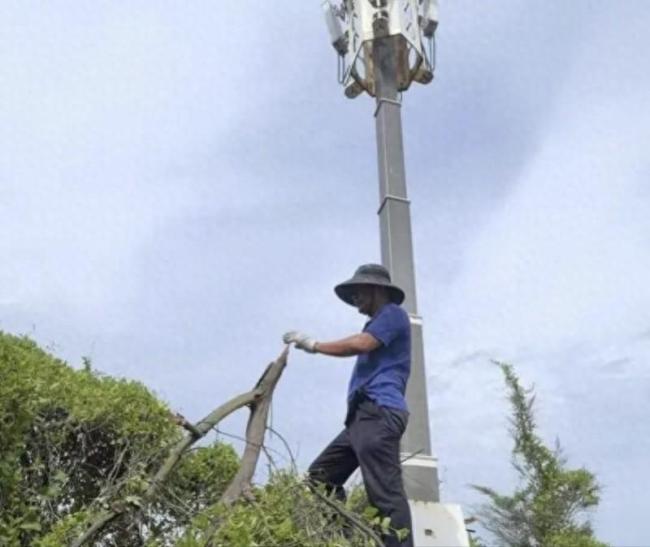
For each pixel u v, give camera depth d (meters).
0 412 4.33
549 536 15.02
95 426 5.00
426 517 4.61
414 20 7.21
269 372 4.27
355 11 7.30
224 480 5.36
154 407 5.20
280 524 3.55
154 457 4.93
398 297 4.70
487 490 15.62
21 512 4.34
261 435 4.10
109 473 4.96
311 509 3.76
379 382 4.30
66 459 4.93
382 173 6.73
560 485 15.52
